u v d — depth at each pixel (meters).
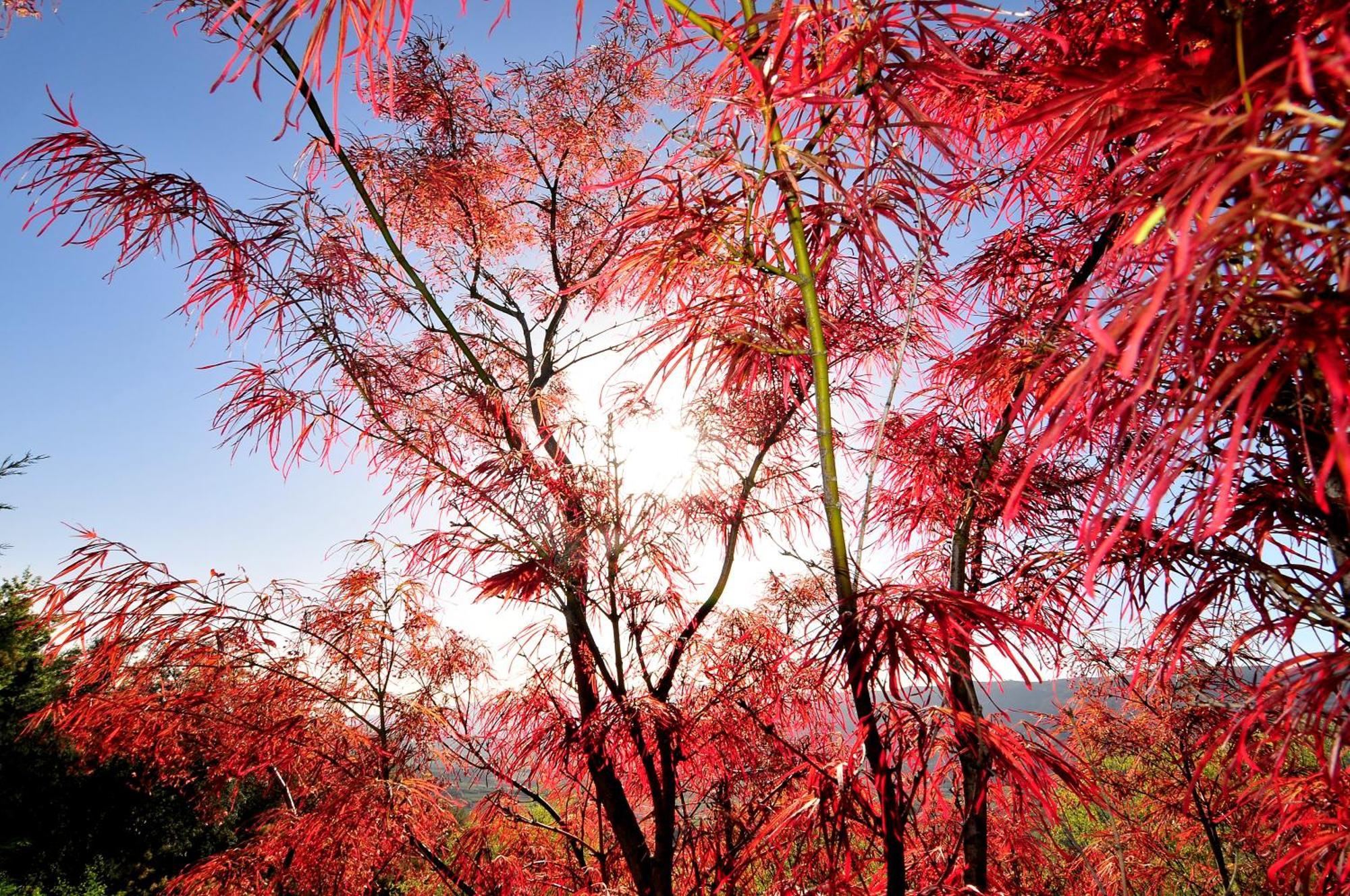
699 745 2.57
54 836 8.05
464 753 3.30
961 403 2.13
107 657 2.72
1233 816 2.59
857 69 1.01
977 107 1.43
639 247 1.30
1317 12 0.57
